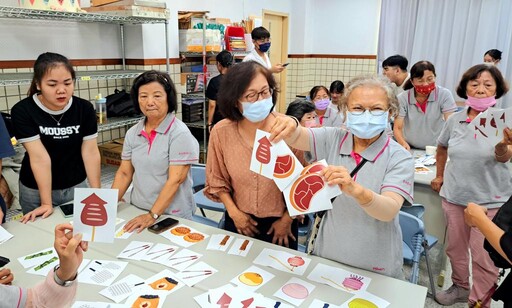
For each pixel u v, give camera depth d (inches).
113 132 152.3
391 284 48.7
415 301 45.4
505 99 198.4
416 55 228.7
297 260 54.1
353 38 272.5
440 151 88.9
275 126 51.9
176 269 51.9
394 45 238.2
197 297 45.7
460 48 216.1
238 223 66.6
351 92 49.9
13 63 115.9
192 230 63.8
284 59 279.3
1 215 66.0
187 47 169.9
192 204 76.9
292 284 48.5
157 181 71.6
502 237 46.6
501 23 202.5
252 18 207.9
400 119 118.7
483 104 76.0
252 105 57.7
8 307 31.3
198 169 102.8
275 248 57.7
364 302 45.1
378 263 51.5
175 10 166.6
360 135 49.1
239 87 57.4
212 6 194.2
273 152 50.7
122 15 126.2
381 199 44.0
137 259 54.5
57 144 76.2
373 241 50.8
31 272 50.8
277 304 44.5
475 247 77.9
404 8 231.1
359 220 51.1
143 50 151.7
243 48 188.4
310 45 286.5
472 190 77.5
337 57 280.8
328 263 53.4
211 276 50.2
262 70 58.6
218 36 172.4
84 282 48.9
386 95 48.4
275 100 62.1
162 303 44.8
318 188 47.4
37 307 33.2
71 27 132.2
